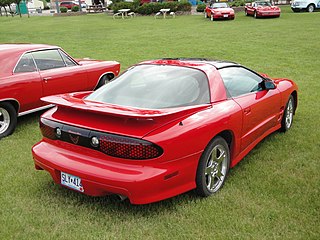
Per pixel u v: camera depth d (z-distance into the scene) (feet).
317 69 35.19
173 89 12.76
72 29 82.94
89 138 11.18
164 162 10.85
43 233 10.89
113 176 10.64
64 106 11.85
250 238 10.41
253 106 14.66
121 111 11.04
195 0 155.74
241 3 124.57
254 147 17.08
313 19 82.79
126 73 14.42
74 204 12.52
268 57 42.55
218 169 13.08
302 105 23.57
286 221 11.16
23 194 13.25
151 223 11.28
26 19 124.88
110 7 136.36
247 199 12.52
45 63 22.26
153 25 85.66
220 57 43.78
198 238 10.50
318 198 12.44
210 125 12.00
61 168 11.57
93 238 10.62
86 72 24.44
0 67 19.89
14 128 20.26
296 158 15.83
